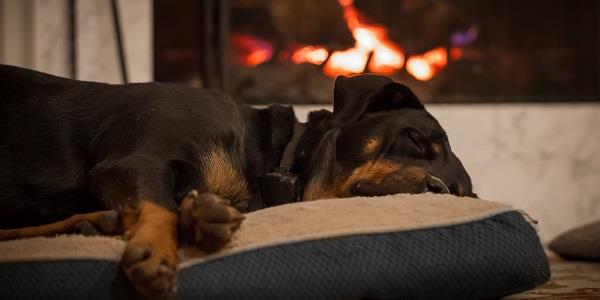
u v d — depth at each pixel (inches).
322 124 81.4
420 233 62.6
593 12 148.8
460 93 145.9
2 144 73.8
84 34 128.1
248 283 58.2
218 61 137.3
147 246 54.7
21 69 77.7
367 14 142.5
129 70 130.7
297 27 140.3
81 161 73.9
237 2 138.4
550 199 144.9
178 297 57.2
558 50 149.0
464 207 65.5
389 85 79.1
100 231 65.7
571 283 83.8
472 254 62.6
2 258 60.4
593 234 109.7
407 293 60.9
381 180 75.2
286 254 59.9
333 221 62.5
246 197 76.4
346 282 59.5
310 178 78.4
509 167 143.3
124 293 57.2
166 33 136.6
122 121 72.2
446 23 145.0
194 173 69.4
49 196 73.5
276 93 139.2
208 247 58.6
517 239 65.1
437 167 78.1
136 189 64.4
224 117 74.9
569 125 145.1
